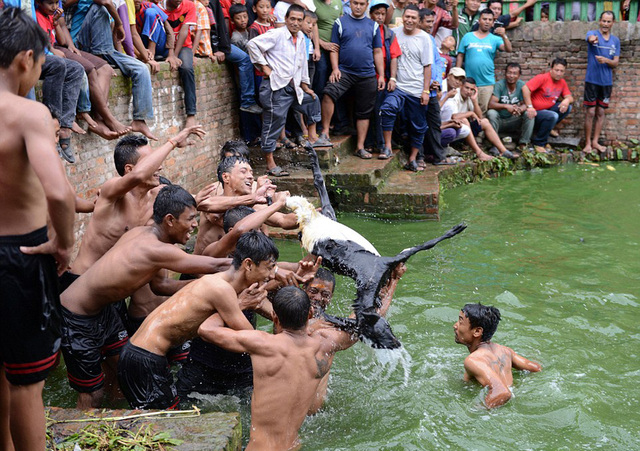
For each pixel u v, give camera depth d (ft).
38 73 10.00
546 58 44.34
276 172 34.19
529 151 43.27
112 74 24.53
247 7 36.04
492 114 43.01
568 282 24.91
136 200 17.79
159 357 15.15
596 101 43.75
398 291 23.93
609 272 25.98
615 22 43.04
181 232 15.84
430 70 37.04
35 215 10.08
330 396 17.01
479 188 38.81
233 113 36.40
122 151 17.72
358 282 15.93
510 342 19.76
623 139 44.57
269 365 14.11
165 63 29.27
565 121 45.11
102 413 13.91
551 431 15.46
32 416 10.59
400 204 33.42
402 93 37.09
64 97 21.65
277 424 14.19
